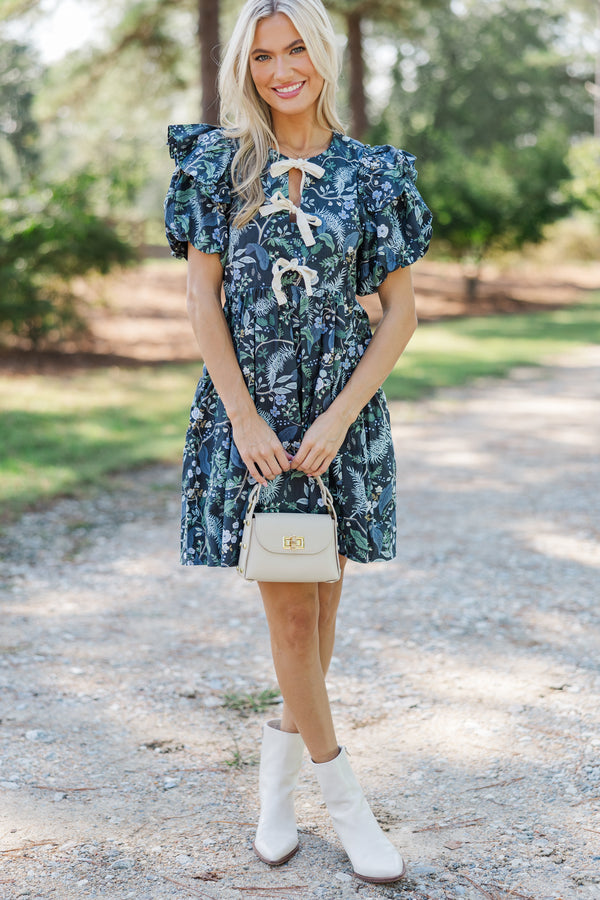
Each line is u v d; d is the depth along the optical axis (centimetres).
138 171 1202
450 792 238
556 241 2961
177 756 259
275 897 196
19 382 981
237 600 391
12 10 1218
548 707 285
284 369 198
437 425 814
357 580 414
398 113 3119
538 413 873
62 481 574
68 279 1130
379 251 200
